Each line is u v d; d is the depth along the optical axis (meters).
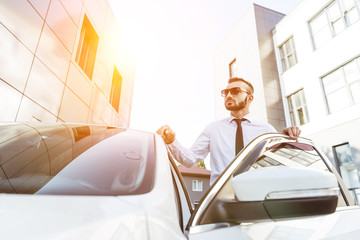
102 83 9.51
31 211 0.49
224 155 2.03
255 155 1.10
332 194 0.65
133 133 1.27
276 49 14.12
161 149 1.06
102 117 9.59
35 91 5.44
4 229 0.42
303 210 0.64
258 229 0.83
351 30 9.62
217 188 0.85
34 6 5.34
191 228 0.71
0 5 4.42
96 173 0.79
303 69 11.75
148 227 0.53
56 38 6.24
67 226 0.46
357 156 8.59
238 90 2.17
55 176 0.76
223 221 0.77
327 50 10.57
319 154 1.65
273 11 15.92
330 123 9.84
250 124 2.18
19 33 4.90
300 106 11.88
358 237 1.09
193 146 2.23
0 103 4.47
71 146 1.01
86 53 8.73
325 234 0.99
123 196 0.65
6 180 0.71
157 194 0.70
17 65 4.86
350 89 9.45
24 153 0.90
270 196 0.62
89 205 0.56
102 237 0.45
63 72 6.59
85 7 7.91
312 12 11.59
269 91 13.10
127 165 0.87
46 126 1.27
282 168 0.67
